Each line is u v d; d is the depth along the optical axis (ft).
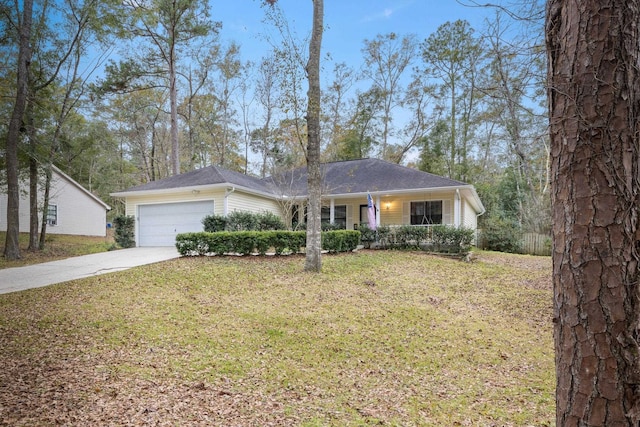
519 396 13.57
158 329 19.08
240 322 20.71
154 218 52.80
